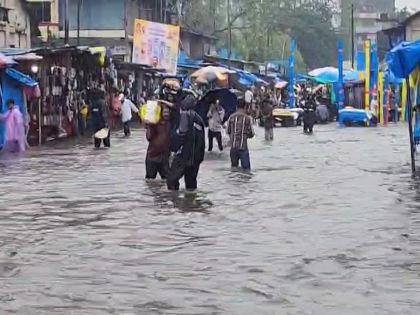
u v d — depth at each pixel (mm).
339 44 49062
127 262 9906
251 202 14836
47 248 10781
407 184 17422
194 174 16578
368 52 47281
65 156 24922
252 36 81062
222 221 12789
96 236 11594
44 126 31797
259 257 10109
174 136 16375
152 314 7660
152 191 16375
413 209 13781
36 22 43531
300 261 9859
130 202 14875
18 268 9617
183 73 54906
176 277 9109
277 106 55312
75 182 17984
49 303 8078
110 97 40156
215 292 8445
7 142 26766
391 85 51031
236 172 20062
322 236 11461
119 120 41938
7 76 27734
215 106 27297
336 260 9898
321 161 23375
